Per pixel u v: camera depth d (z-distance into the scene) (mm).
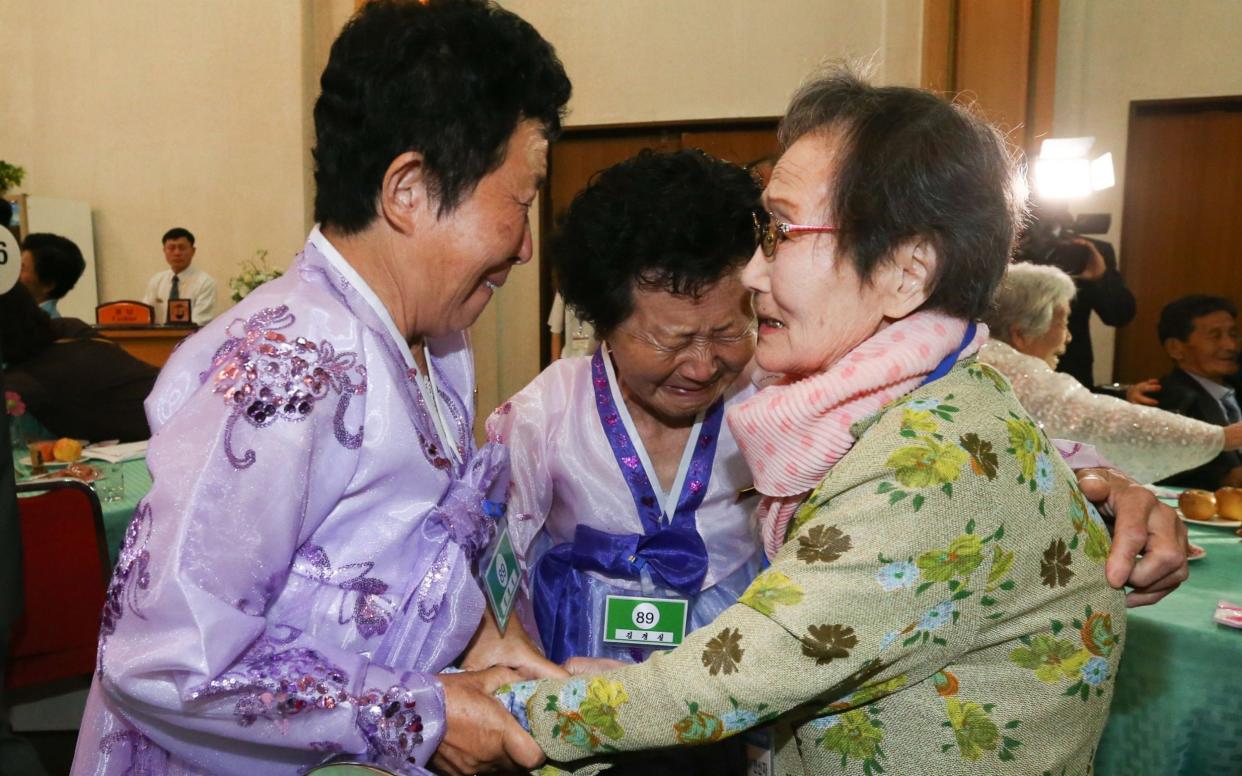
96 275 7477
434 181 804
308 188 6973
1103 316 4152
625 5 5867
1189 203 5547
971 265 782
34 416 2898
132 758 832
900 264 787
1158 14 5277
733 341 1115
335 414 777
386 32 784
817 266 805
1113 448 2258
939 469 730
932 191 760
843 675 729
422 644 823
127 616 720
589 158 6105
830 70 860
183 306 6332
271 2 6855
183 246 6887
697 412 1200
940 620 740
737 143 5820
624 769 1094
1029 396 2312
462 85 782
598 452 1235
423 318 870
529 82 820
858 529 729
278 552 741
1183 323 3311
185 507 710
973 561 731
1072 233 4262
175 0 7090
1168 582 931
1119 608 841
